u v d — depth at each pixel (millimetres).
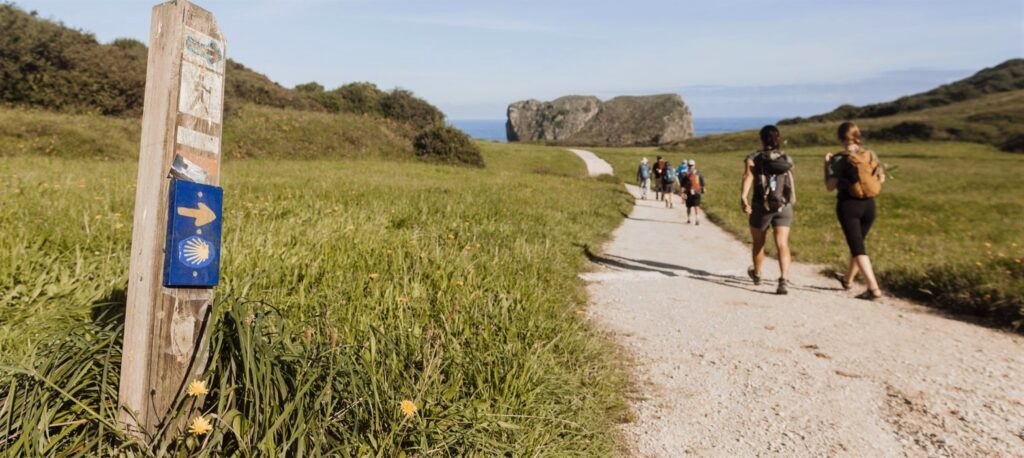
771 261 9016
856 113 102625
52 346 2148
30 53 22984
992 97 88250
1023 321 5121
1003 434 3162
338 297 3818
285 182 12344
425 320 3619
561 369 3410
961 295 5832
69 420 1931
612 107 117812
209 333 1977
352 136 30031
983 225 13930
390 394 2410
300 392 2012
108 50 26016
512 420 2684
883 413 3430
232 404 2049
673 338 4797
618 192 24797
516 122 123438
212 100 1927
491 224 8586
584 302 5789
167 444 1884
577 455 2643
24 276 3742
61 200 6414
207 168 1923
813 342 4766
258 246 4750
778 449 2982
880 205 19000
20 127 16953
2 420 1862
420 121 44219
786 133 73125
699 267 8297
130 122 22297
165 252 1850
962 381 3930
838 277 6785
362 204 9414
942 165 40938
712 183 31891
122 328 2219
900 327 5242
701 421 3285
